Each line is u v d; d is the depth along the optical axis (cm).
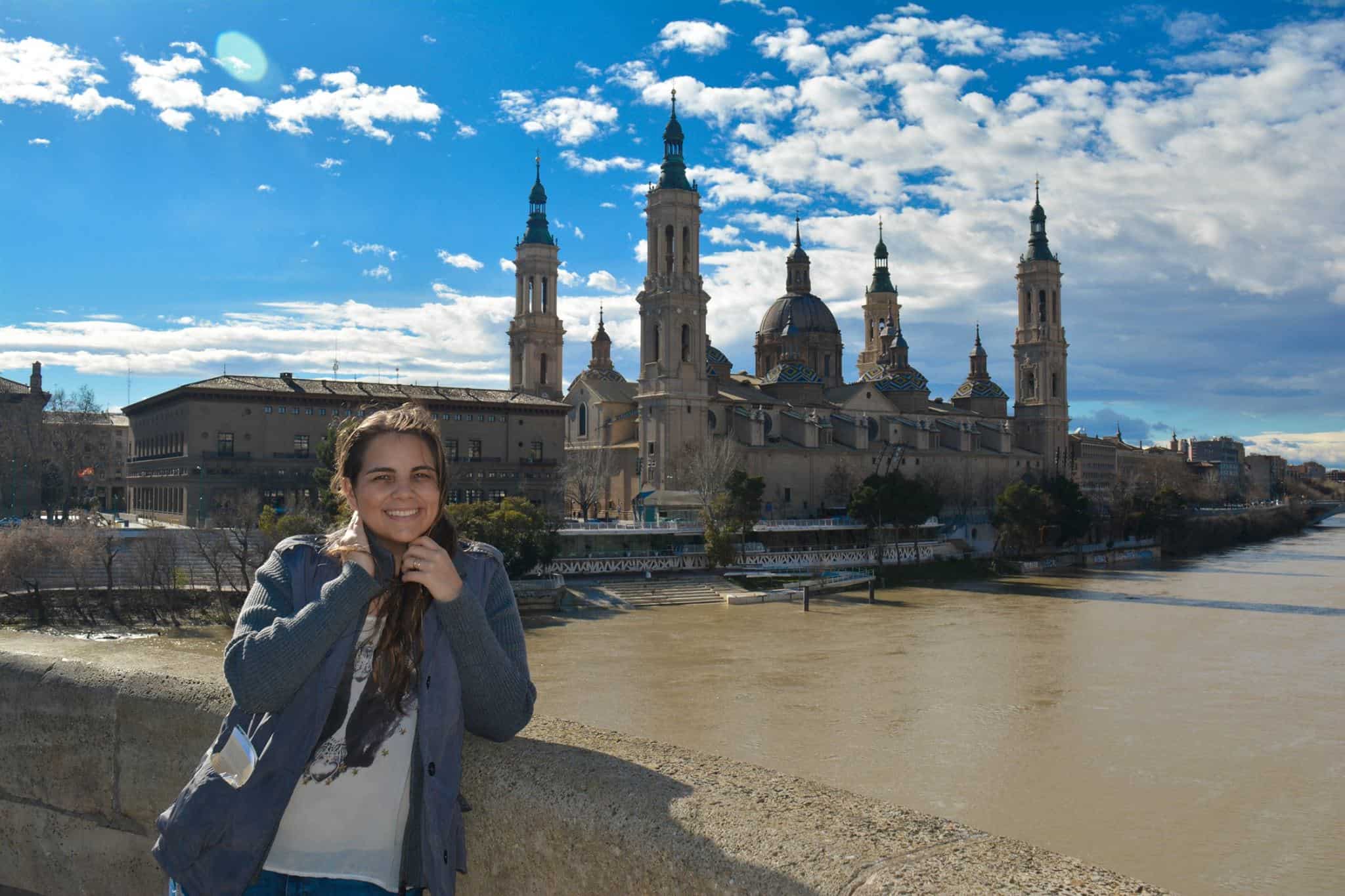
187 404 12562
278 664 495
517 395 14888
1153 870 3325
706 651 7494
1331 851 3475
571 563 10894
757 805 532
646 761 601
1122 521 17212
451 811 530
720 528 11556
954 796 4081
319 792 526
